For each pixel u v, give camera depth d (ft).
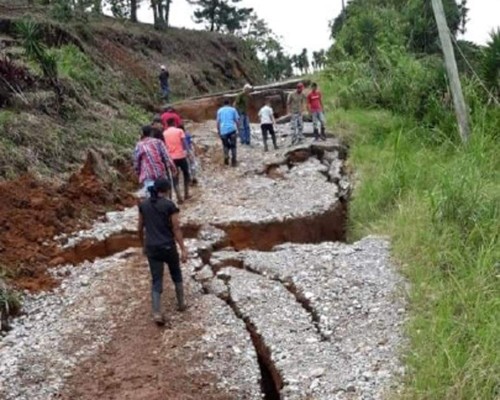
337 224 37.83
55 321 25.53
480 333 19.75
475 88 46.68
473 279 23.45
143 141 33.24
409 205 33.32
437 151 42.78
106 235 33.30
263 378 22.75
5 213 31.89
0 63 44.80
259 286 27.84
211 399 20.43
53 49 61.31
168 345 23.49
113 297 27.27
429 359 19.67
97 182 39.40
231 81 122.93
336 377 20.65
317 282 27.48
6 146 37.37
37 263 29.91
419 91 53.72
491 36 46.78
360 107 62.13
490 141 38.37
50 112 45.57
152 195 25.27
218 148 54.70
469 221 28.45
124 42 92.07
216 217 36.22
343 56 79.36
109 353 23.09
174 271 25.64
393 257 28.99
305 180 44.06
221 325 24.86
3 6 75.51
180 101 81.30
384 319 23.91
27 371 21.99
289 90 81.05
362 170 43.60
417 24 74.43
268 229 35.53
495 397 17.31
